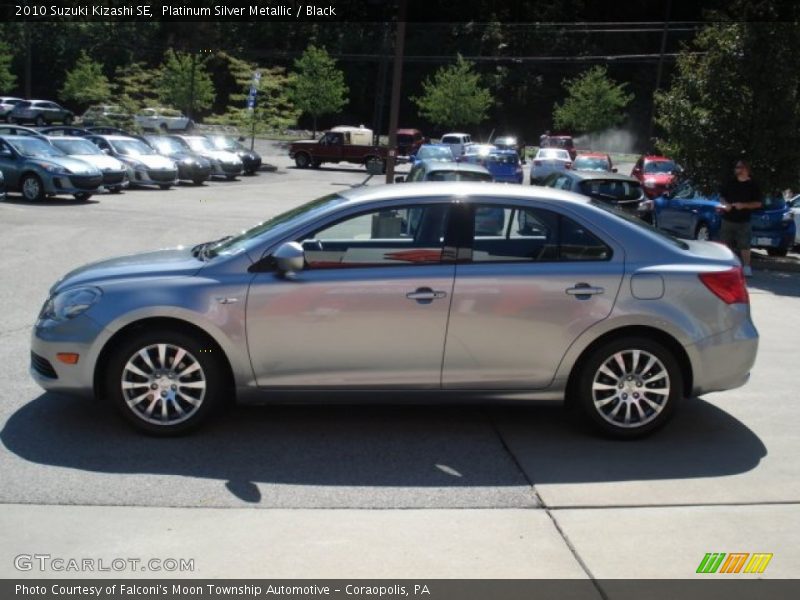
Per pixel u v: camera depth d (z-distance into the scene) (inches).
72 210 757.9
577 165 1270.9
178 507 175.3
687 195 652.7
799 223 700.0
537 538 163.6
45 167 805.2
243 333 208.1
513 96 3144.7
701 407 250.1
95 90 2026.3
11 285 407.2
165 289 208.1
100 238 578.6
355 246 213.0
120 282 211.2
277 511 174.2
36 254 502.0
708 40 621.3
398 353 210.5
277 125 2037.4
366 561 153.3
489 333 210.7
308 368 210.7
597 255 214.7
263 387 211.8
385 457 206.1
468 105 2546.8
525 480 193.3
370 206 214.4
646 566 152.9
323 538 162.1
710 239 604.7
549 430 227.6
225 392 218.8
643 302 211.6
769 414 243.9
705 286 213.8
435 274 210.2
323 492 184.5
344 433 222.2
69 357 210.1
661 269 213.0
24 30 2664.9
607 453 210.8
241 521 169.2
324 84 2425.0
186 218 734.5
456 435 222.7
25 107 2178.9
